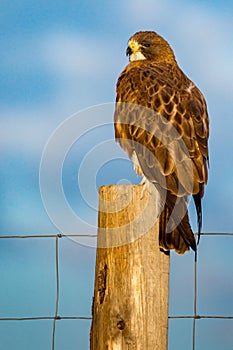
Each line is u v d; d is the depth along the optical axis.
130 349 8.95
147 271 9.09
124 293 9.05
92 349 9.30
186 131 10.97
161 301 9.09
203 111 11.75
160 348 9.00
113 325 9.02
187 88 12.13
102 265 9.24
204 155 10.97
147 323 8.99
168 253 9.25
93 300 9.42
